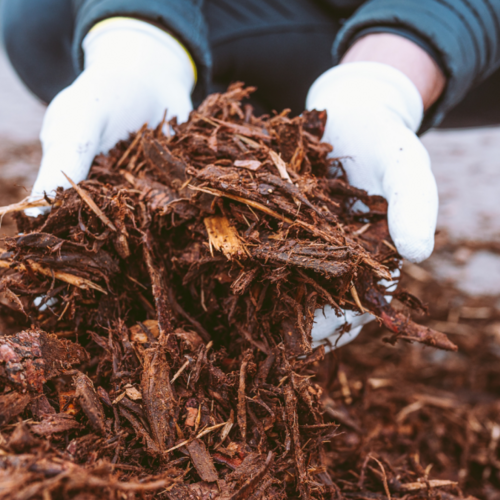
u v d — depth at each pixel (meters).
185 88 0.75
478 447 0.74
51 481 0.48
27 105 1.85
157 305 0.60
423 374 0.82
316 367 0.65
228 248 0.59
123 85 0.70
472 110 0.92
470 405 0.78
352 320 0.63
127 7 0.74
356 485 0.63
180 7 0.75
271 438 0.59
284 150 0.64
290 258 0.58
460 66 0.72
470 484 0.72
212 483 0.56
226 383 0.59
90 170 0.67
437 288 0.94
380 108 0.68
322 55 0.92
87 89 0.68
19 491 0.47
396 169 0.64
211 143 0.63
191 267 0.61
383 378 0.79
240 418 0.58
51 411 0.57
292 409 0.58
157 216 0.62
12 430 0.55
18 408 0.56
